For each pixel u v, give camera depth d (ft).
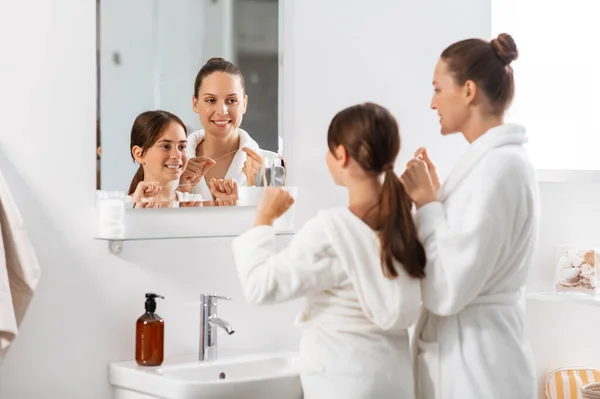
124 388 7.84
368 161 6.57
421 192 6.92
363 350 6.60
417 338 7.15
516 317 7.02
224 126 8.55
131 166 8.05
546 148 11.04
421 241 6.77
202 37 8.39
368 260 6.56
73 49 7.77
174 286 8.38
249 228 8.82
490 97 6.95
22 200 7.55
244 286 6.65
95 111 7.89
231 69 8.57
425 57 9.99
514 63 10.89
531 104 11.02
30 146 7.58
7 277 6.99
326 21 9.26
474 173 6.82
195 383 6.98
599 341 11.22
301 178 9.15
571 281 10.14
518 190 6.79
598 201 11.18
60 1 7.70
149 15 8.10
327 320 6.70
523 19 10.89
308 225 6.72
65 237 7.77
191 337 8.48
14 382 7.54
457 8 10.21
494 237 6.61
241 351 8.78
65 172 7.76
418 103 9.95
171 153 8.25
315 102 9.21
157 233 8.23
